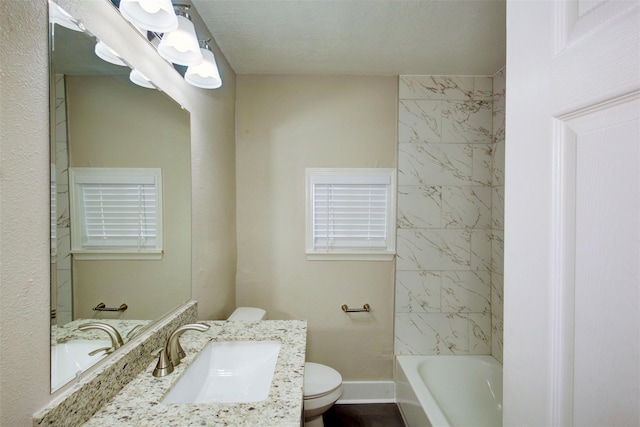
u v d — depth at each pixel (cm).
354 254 219
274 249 220
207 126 162
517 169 55
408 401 190
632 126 35
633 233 35
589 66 40
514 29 56
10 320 57
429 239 221
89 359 78
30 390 61
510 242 57
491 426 185
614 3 37
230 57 194
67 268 71
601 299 39
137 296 100
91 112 81
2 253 55
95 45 82
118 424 72
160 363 95
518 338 55
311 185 219
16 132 58
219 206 181
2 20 55
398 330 220
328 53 190
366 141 220
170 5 86
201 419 74
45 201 65
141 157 104
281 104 218
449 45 181
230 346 124
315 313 220
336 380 164
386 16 153
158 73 115
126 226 96
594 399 40
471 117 221
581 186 42
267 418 75
